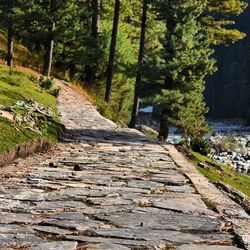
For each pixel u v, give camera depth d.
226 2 30.50
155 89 25.11
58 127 14.49
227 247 4.67
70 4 35.09
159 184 8.12
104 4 39.47
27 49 38.47
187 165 10.74
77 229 5.18
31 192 7.04
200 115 25.66
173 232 5.15
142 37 31.55
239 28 100.62
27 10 31.17
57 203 6.38
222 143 35.94
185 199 6.92
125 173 9.20
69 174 8.77
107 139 15.36
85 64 35.34
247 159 32.91
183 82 24.36
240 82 96.75
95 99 29.81
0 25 31.59
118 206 6.33
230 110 98.06
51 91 24.45
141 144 14.88
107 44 35.56
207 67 24.42
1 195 6.70
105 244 4.66
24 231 5.04
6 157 9.20
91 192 7.19
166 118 23.62
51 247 4.52
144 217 5.77
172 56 24.38
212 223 5.55
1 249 4.40
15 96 17.03
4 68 26.25
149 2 29.61
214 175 14.73
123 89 34.06
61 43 35.69
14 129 11.05
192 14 25.12
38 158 10.68
